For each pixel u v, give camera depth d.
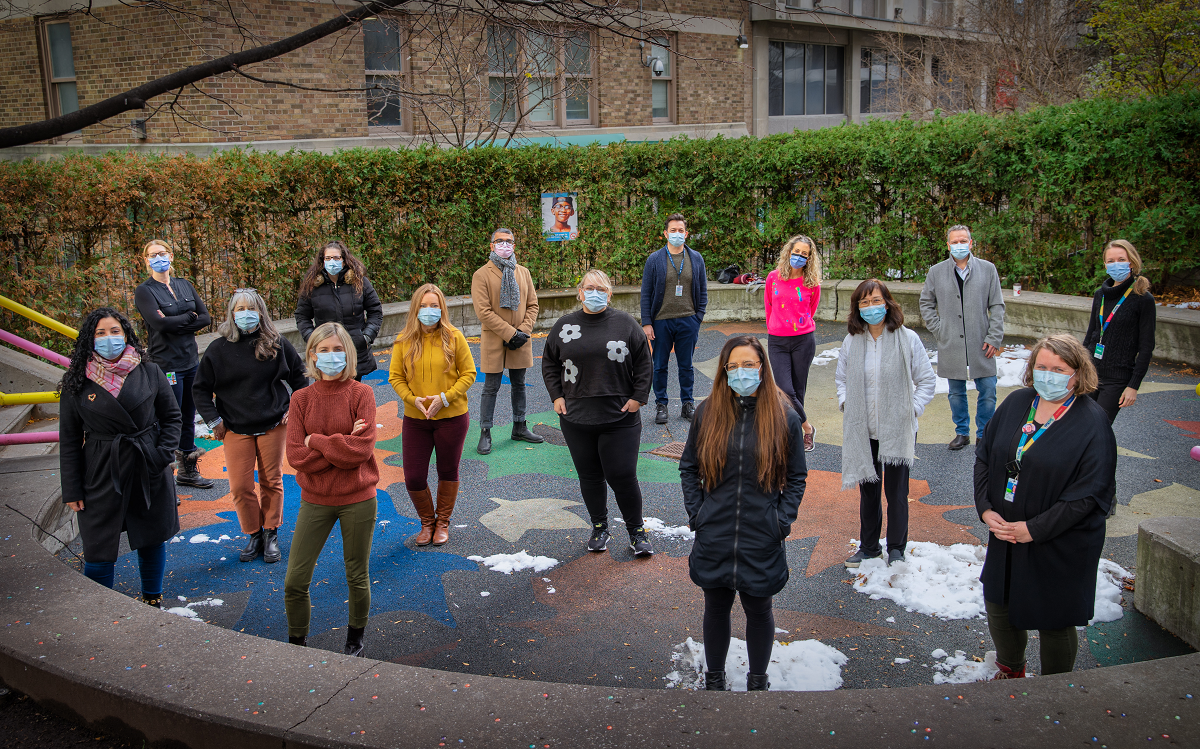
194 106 13.29
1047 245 11.54
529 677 4.09
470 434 8.20
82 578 4.14
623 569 5.28
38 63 14.60
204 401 5.22
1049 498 3.38
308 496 4.21
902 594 4.79
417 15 8.50
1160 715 2.87
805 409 8.66
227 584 5.16
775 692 3.08
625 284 13.88
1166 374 9.20
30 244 9.08
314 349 4.23
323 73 14.21
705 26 19.72
